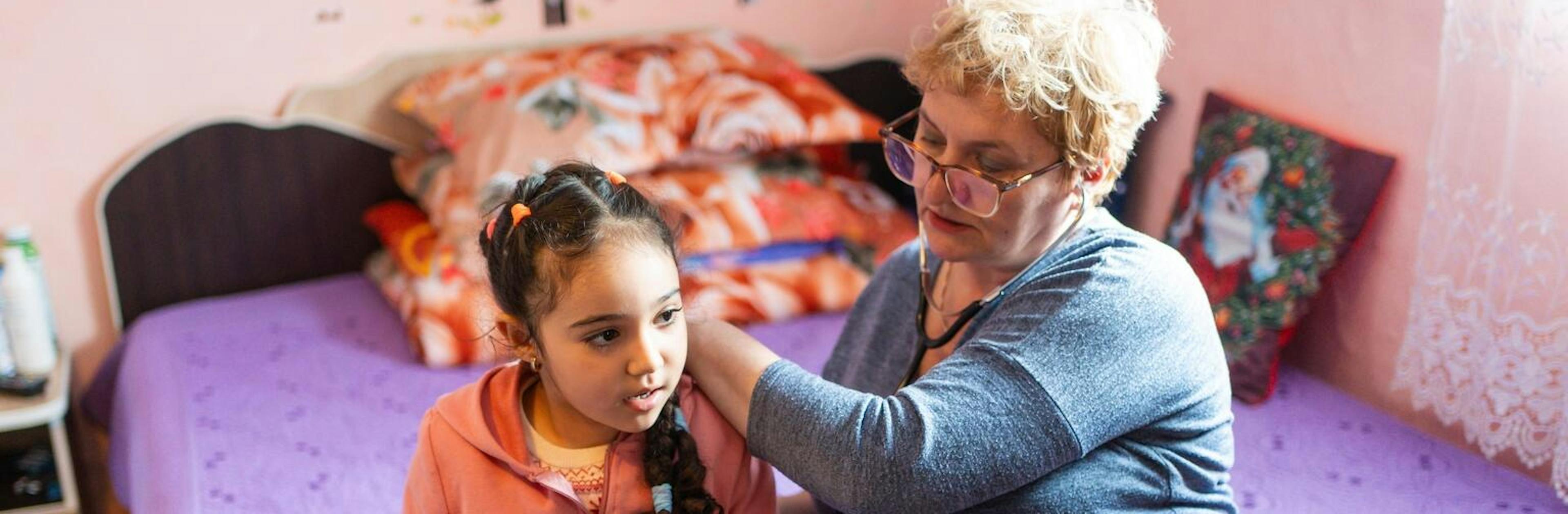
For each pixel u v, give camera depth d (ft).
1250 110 7.54
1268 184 7.18
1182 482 3.99
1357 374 7.25
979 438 3.64
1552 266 5.57
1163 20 8.36
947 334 4.32
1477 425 6.07
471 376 7.56
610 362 3.43
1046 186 3.92
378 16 8.80
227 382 7.47
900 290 4.77
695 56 8.87
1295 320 7.01
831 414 3.71
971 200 3.93
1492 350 5.91
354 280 9.07
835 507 3.84
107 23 8.14
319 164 8.89
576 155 7.95
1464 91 5.95
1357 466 6.27
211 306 8.63
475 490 3.71
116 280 8.63
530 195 3.63
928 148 4.14
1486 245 5.89
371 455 6.68
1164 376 3.82
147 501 6.57
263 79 8.66
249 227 8.86
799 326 8.09
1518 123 5.67
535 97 8.23
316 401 7.24
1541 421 5.71
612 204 3.51
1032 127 3.80
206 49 8.43
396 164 8.96
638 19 9.46
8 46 7.94
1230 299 7.25
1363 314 7.13
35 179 8.29
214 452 6.67
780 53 9.61
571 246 3.36
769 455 3.84
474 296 7.67
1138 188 8.75
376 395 7.32
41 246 8.44
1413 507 5.89
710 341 3.98
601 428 3.77
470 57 9.06
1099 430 3.74
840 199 8.63
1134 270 3.88
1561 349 5.57
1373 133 6.86
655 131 8.26
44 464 8.32
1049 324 3.79
